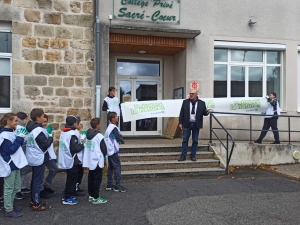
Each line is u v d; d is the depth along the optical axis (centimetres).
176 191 582
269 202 520
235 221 438
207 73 948
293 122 1016
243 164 817
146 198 539
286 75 1014
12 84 777
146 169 712
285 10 1010
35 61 790
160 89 1045
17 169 452
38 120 493
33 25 787
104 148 507
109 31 854
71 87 816
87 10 827
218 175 720
